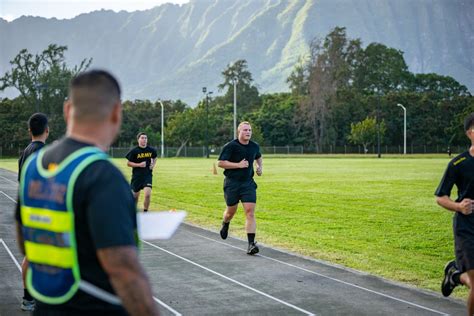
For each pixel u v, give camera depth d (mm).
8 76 92125
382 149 96625
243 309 6824
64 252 2707
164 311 6738
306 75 116438
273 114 104562
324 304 7047
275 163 52031
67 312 2754
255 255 10086
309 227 13836
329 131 100188
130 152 15141
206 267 9086
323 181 28562
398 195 21609
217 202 19781
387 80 122250
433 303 7129
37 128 6867
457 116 93688
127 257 2576
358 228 13719
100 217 2576
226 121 100438
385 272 8977
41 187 2795
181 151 88062
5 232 12594
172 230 2916
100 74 2820
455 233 6082
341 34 121312
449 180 6062
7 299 7266
